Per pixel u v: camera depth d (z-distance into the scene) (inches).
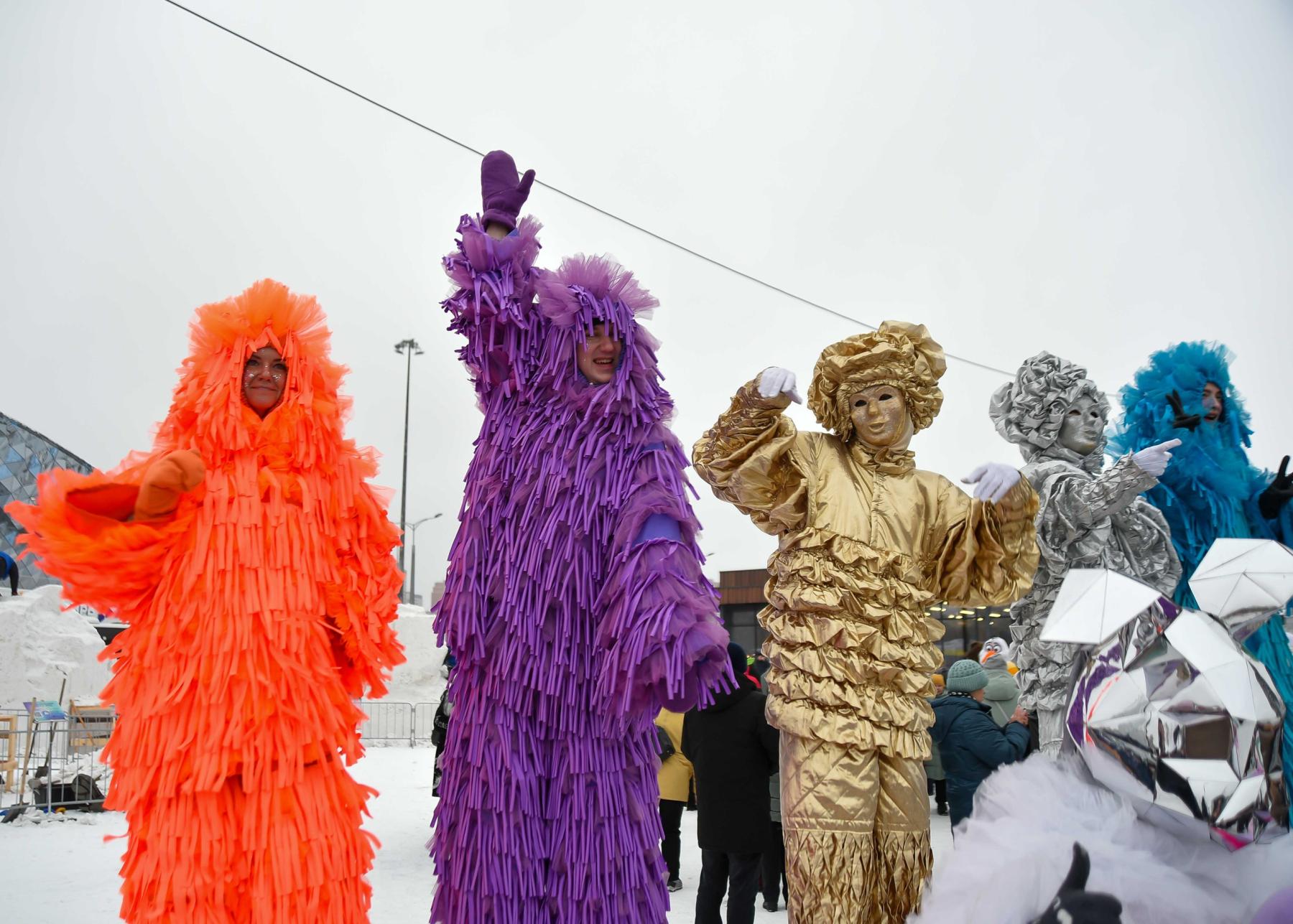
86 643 605.9
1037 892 64.8
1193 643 61.6
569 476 120.5
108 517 114.0
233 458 122.6
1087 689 65.0
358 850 118.0
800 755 140.7
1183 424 207.2
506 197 133.5
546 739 116.6
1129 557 187.8
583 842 113.7
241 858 109.7
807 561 146.9
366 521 126.1
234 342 124.6
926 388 154.6
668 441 124.0
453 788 117.3
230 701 112.7
